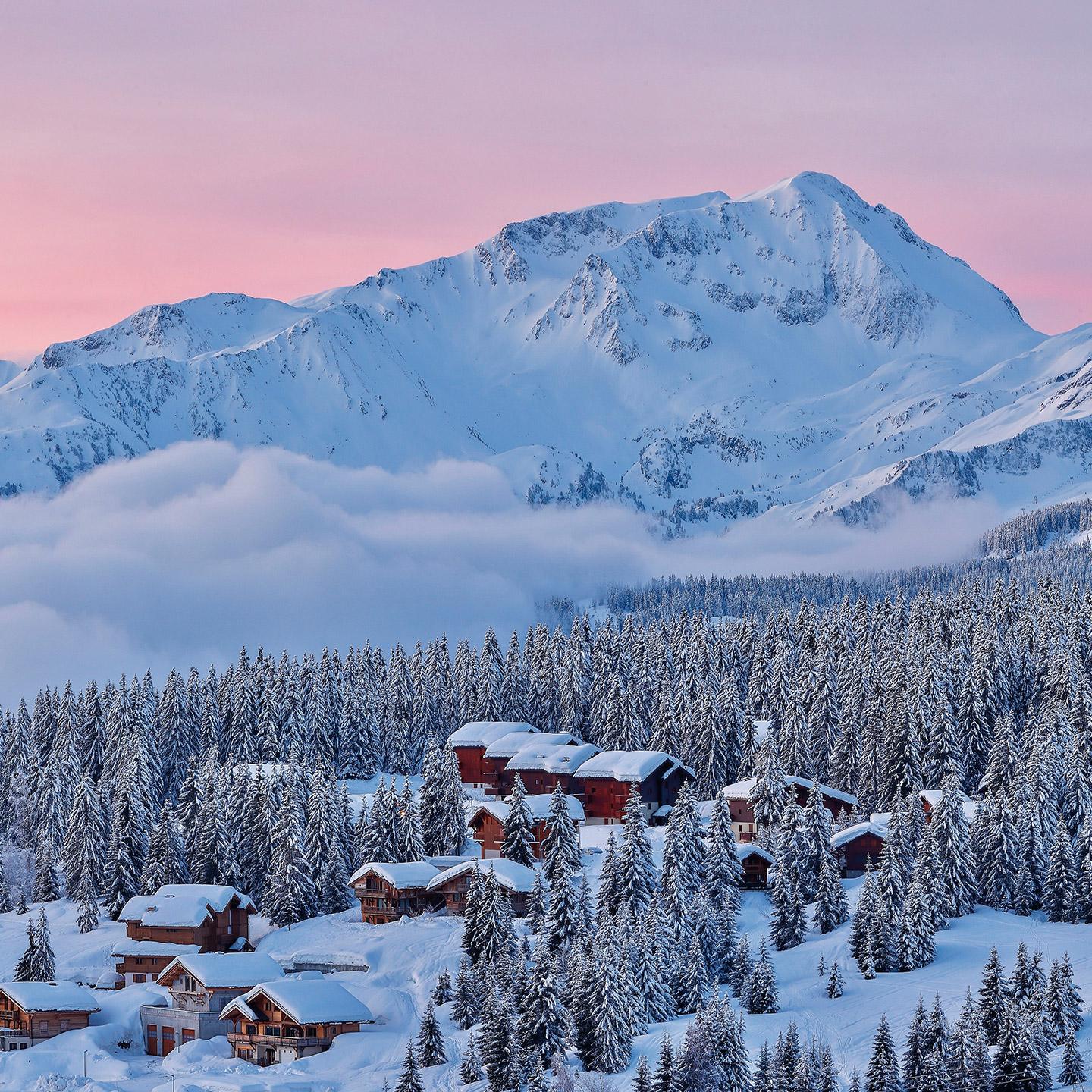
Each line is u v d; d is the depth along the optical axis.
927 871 128.88
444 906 147.62
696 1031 94.75
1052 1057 95.75
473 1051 107.50
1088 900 130.50
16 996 126.75
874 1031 106.56
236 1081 110.50
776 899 134.25
